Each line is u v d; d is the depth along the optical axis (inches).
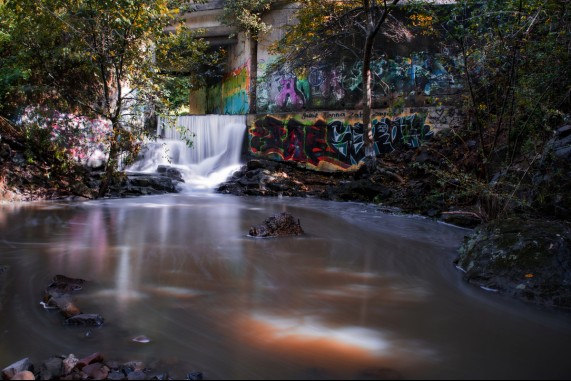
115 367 113.7
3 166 490.3
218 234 314.7
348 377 112.6
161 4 478.6
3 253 245.8
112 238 294.4
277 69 719.1
